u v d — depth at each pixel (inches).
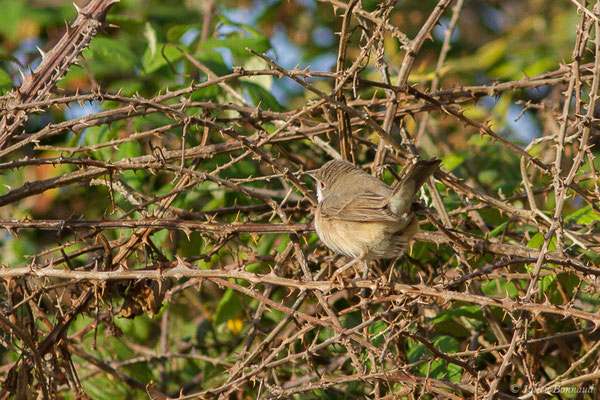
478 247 328.8
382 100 355.6
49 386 316.8
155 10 539.2
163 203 354.0
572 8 580.4
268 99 426.3
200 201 463.5
